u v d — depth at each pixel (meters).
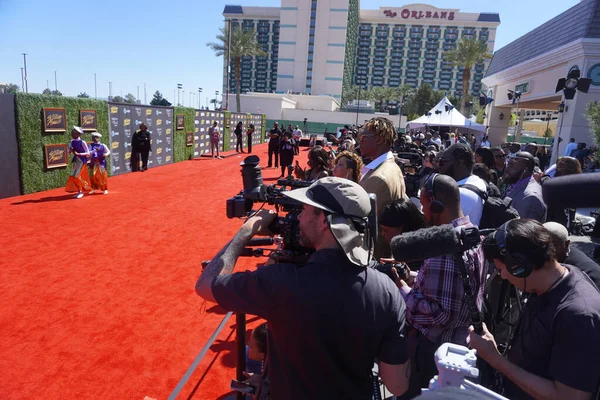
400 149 10.21
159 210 8.82
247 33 51.09
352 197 1.37
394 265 2.38
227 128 24.22
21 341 3.69
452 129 27.64
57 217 7.89
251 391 1.94
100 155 10.08
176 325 4.09
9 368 3.31
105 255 5.94
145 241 6.65
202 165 17.12
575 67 16.98
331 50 93.25
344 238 1.31
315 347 1.28
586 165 13.80
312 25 92.94
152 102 103.25
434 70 117.00
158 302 4.55
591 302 1.47
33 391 3.06
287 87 95.81
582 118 16.56
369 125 3.12
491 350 1.68
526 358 1.65
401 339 1.37
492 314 2.49
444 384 1.39
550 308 1.54
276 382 1.40
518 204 4.09
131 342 3.76
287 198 1.64
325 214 1.36
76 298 4.56
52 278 5.06
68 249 6.12
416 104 73.88
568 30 17.94
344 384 1.32
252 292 1.34
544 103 24.67
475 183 3.05
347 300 1.28
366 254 1.39
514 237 1.52
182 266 5.62
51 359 3.45
